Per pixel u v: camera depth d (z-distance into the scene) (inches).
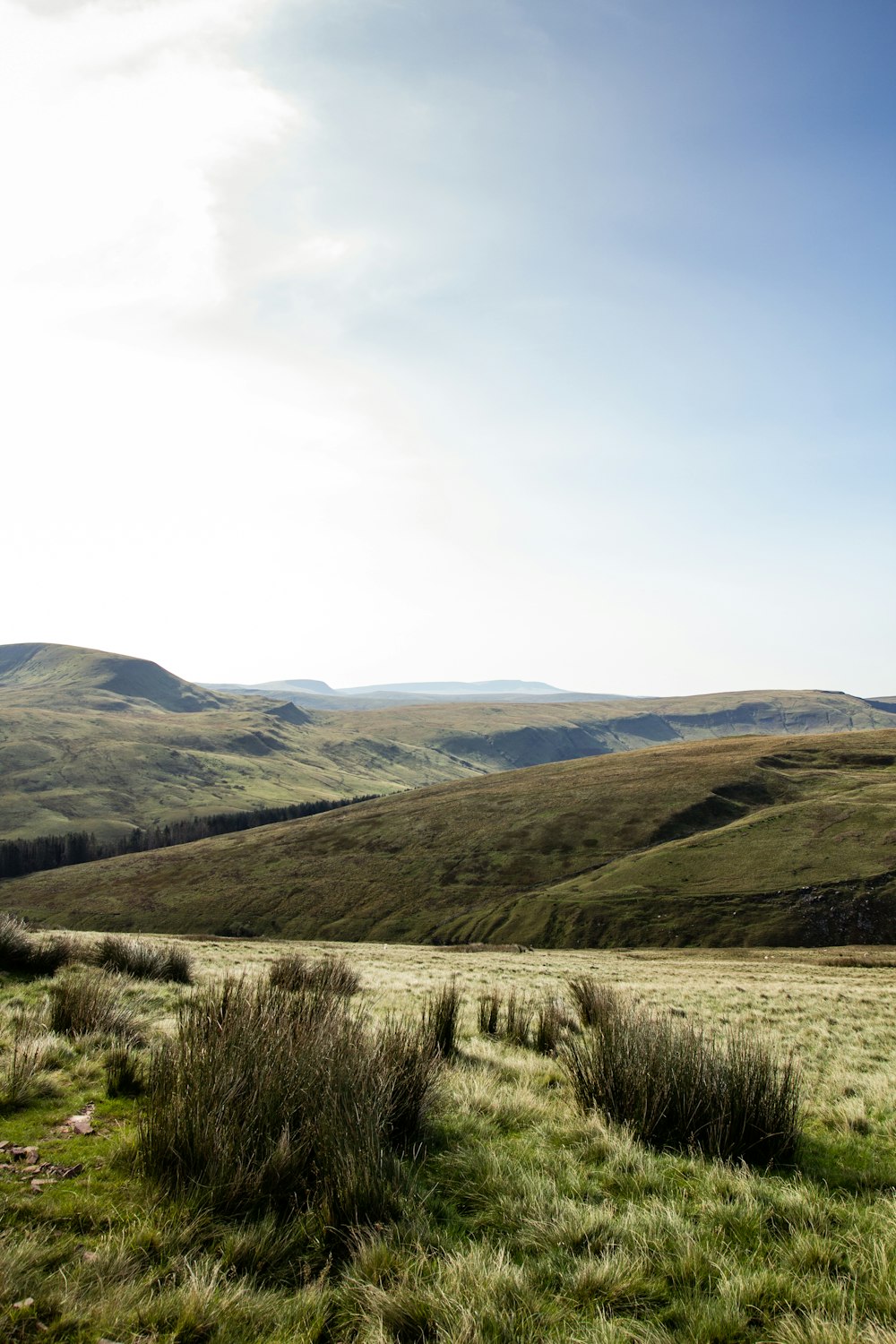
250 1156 194.5
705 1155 252.7
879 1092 377.4
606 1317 151.3
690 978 1162.0
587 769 6555.1
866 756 5880.9
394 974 935.7
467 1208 201.0
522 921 3782.0
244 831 6614.2
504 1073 355.3
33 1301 135.6
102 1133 228.8
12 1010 387.2
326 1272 161.0
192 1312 137.9
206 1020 253.3
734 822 4682.6
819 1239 186.5
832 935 3171.8
